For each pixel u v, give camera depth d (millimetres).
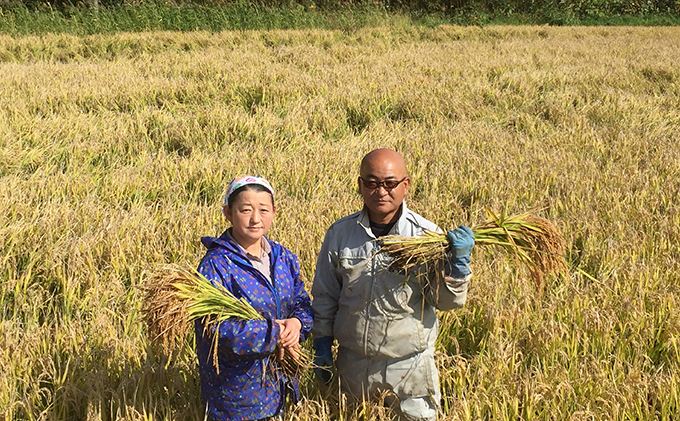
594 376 3328
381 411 2832
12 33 17750
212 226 5180
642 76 12656
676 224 5121
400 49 16516
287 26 20953
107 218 5320
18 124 7762
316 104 9422
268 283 2783
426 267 2695
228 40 16938
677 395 3229
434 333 2930
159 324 2525
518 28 22375
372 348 2816
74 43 15703
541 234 2791
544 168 6660
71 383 3170
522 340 3725
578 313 3893
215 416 2793
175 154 7328
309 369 3402
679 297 4023
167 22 19828
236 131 8156
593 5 29406
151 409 2963
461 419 3043
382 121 9047
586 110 9656
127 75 11469
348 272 2812
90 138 7688
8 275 4367
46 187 6004
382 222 2844
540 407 3225
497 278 4176
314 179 6449
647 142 7773
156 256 4547
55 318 3799
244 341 2590
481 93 10492
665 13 30953
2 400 3133
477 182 6258
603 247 4867
